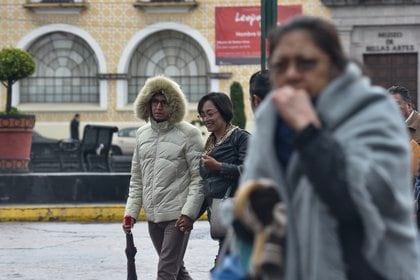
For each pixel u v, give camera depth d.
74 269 23.80
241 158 16.72
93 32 77.06
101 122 76.81
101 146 46.81
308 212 7.31
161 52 77.44
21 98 77.62
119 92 76.88
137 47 77.44
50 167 55.53
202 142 18.30
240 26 74.50
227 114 16.98
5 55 42.72
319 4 76.00
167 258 18.08
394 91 18.66
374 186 7.25
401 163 7.38
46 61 77.81
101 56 77.12
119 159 69.25
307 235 7.32
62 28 77.12
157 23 76.94
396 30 76.00
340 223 7.37
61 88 77.75
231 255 7.81
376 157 7.31
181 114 18.33
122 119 76.75
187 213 17.97
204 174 16.80
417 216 15.23
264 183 7.50
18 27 77.19
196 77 77.06
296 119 7.21
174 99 18.28
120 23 77.06
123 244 28.53
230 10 74.62
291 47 7.56
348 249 7.36
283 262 7.40
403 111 18.64
